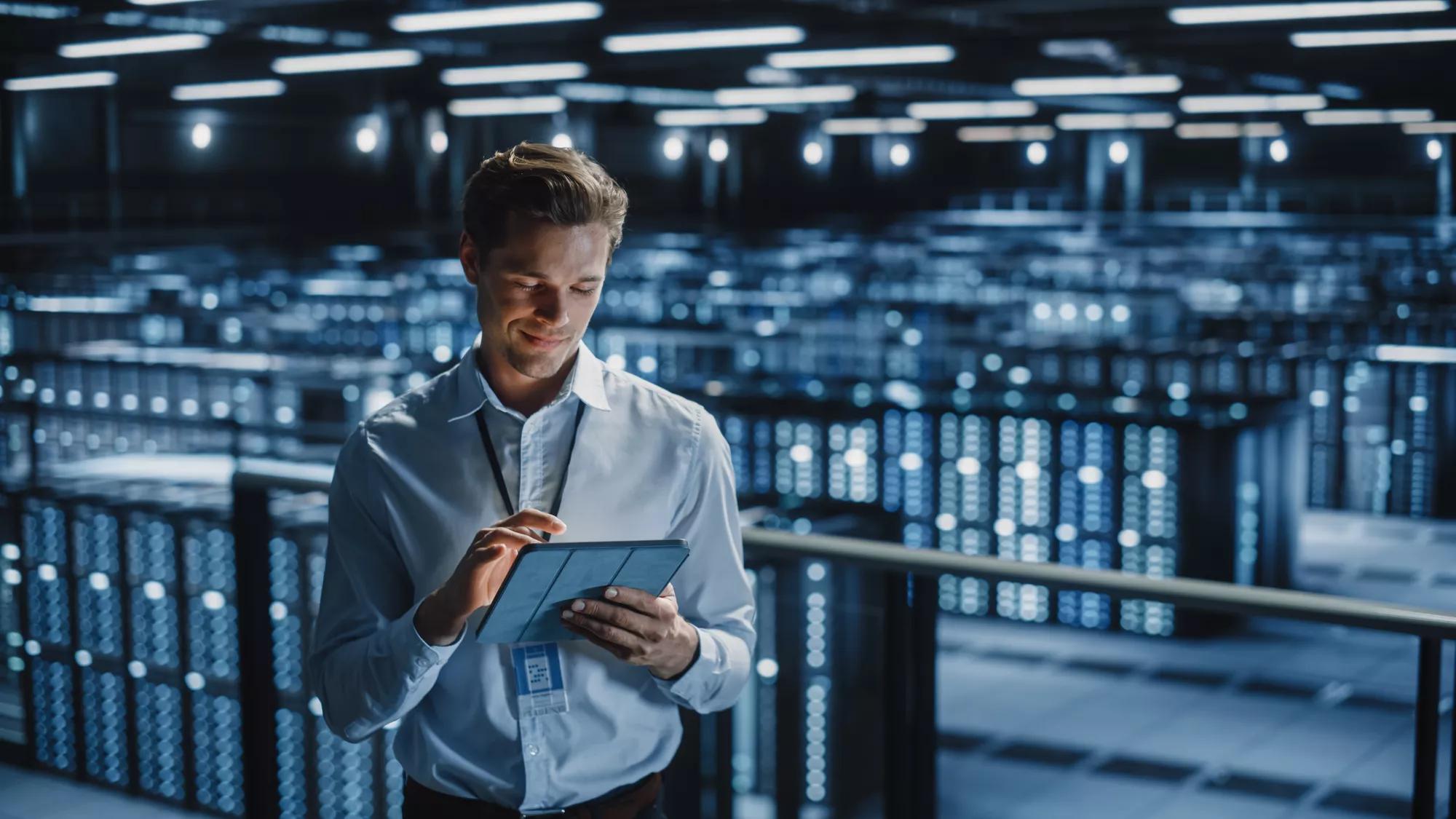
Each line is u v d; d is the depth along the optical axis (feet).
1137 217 60.39
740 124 61.57
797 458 40.11
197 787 25.03
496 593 5.22
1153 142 58.95
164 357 30.32
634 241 59.82
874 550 7.80
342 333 47.75
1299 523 39.01
